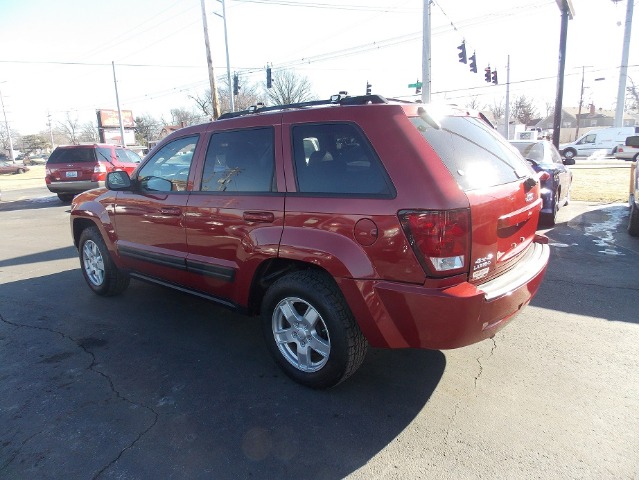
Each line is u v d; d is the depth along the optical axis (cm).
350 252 279
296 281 311
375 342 286
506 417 286
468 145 310
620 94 3062
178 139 411
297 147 315
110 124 5425
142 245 442
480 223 268
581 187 1412
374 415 292
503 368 345
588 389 314
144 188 437
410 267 261
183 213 387
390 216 263
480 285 281
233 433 277
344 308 297
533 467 243
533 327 414
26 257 752
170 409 303
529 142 890
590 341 384
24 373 354
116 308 491
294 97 5481
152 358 375
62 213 1321
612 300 473
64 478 242
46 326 445
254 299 358
